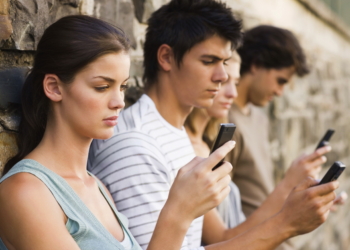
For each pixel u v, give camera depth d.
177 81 1.57
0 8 1.22
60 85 1.06
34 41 1.34
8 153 1.25
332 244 6.21
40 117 1.10
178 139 1.60
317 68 6.00
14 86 1.26
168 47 1.57
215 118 2.14
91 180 1.18
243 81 2.57
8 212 0.96
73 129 1.08
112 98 1.07
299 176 1.84
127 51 1.09
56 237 0.95
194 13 1.54
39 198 0.96
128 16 1.98
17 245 0.96
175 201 1.14
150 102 1.59
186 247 1.41
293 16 4.92
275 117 4.22
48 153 1.08
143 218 1.36
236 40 1.56
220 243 1.41
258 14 3.80
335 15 6.93
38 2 1.36
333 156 6.73
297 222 1.40
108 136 1.08
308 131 5.43
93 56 1.03
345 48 8.09
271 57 2.51
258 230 1.40
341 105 7.46
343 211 7.03
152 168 1.41
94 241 1.02
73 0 1.56
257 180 2.51
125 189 1.38
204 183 1.13
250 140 2.53
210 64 1.54
